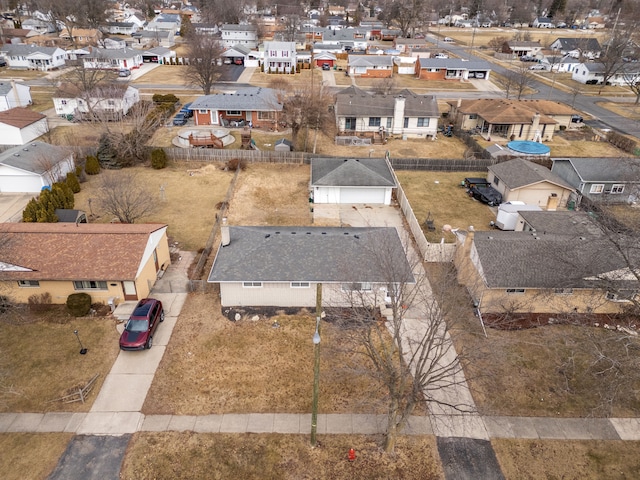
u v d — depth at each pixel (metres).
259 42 121.62
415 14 143.75
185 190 42.50
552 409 21.16
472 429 20.09
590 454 19.09
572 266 24.61
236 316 26.33
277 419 20.30
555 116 61.91
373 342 24.72
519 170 41.62
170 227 36.12
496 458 18.84
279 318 26.36
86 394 21.30
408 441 19.45
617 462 18.78
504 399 21.58
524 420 20.58
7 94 63.09
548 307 26.95
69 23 120.12
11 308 26.09
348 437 19.55
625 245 22.50
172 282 29.56
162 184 43.50
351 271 25.91
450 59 93.00
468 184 44.16
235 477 17.84
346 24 155.00
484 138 57.75
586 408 21.23
